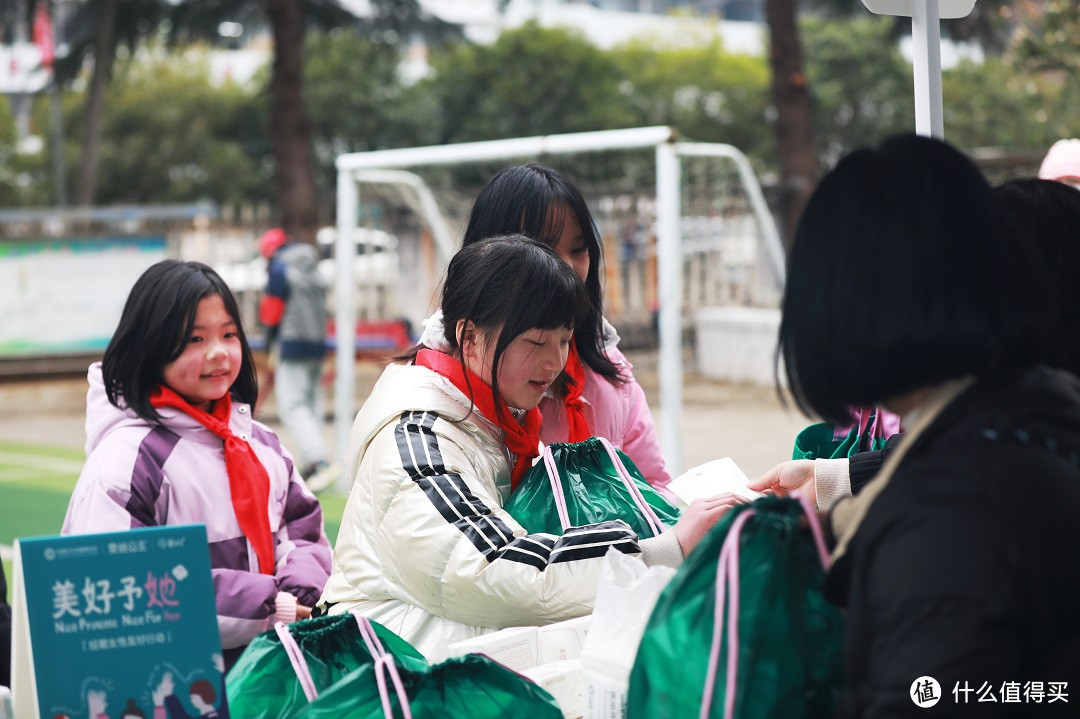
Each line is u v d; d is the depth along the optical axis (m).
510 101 27.78
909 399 1.37
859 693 1.28
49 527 7.25
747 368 13.68
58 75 19.70
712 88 30.69
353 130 27.47
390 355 2.31
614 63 29.34
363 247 13.54
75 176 29.59
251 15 18.61
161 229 14.92
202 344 2.74
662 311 6.96
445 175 12.65
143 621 1.65
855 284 1.31
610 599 1.71
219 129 30.53
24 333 14.56
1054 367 1.49
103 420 2.75
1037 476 1.24
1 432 12.09
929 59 2.40
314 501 2.98
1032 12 15.23
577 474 2.18
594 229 2.57
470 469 2.11
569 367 2.55
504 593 1.93
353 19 18.17
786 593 1.40
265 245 8.58
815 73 27.61
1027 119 21.31
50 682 1.59
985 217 1.31
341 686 1.64
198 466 2.70
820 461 2.26
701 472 2.33
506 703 1.67
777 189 14.38
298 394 8.26
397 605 2.08
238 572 2.57
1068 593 1.22
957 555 1.21
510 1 22.33
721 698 1.37
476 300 2.10
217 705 1.68
